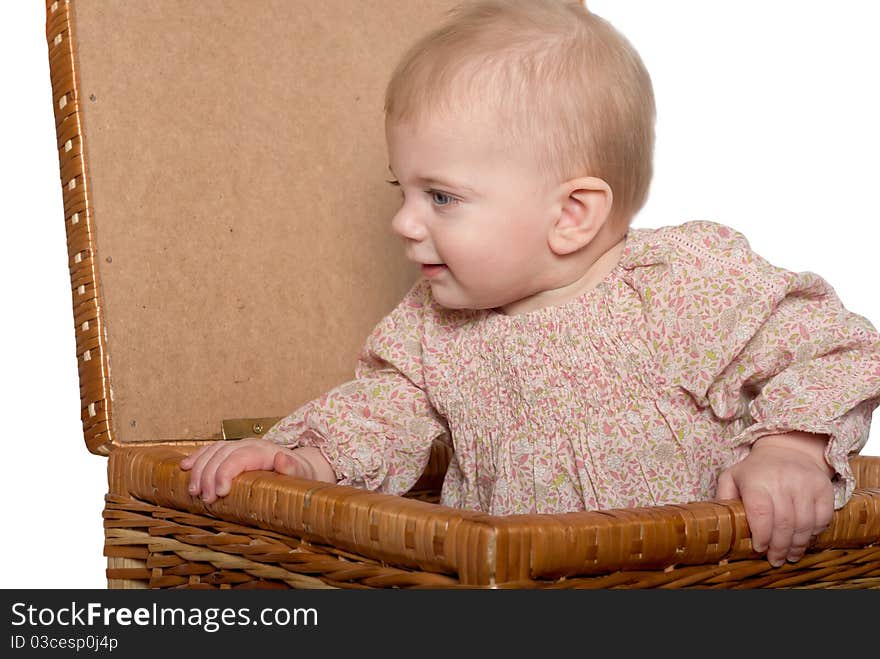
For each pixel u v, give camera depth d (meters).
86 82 1.62
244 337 1.72
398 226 1.37
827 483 1.16
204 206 1.70
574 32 1.36
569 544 0.97
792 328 1.32
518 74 1.32
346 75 1.82
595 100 1.34
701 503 1.10
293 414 1.52
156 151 1.67
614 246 1.43
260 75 1.76
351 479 1.44
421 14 1.88
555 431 1.40
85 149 1.61
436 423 1.52
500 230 1.34
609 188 1.36
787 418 1.21
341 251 1.81
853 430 1.23
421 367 1.51
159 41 1.68
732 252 1.37
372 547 1.04
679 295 1.36
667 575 1.06
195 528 1.32
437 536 0.98
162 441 1.63
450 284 1.39
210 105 1.72
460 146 1.31
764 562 1.13
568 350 1.40
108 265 1.62
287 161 1.77
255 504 1.20
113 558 1.45
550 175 1.34
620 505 1.37
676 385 1.35
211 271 1.70
